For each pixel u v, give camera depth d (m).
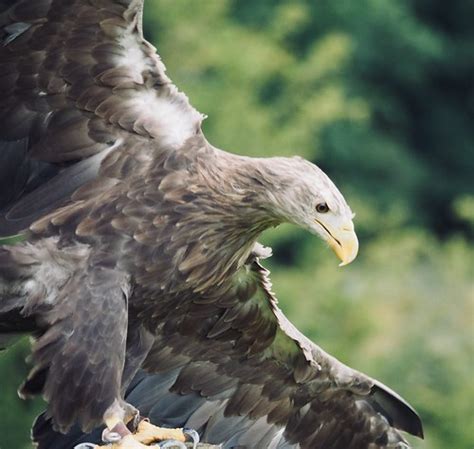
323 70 35.78
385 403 14.82
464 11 44.12
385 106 42.06
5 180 13.39
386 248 33.12
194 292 13.34
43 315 12.80
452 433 27.08
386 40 41.97
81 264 12.88
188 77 33.00
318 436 14.93
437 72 43.19
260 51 33.91
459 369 27.66
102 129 13.24
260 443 14.84
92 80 13.19
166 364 14.41
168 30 33.47
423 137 42.75
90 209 13.02
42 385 12.69
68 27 13.05
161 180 13.09
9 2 12.97
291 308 28.66
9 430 25.47
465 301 29.89
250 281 13.95
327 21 40.75
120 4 12.99
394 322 29.19
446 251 34.78
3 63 13.16
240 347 14.41
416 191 40.16
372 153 39.19
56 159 13.29
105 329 12.70
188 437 13.41
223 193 13.13
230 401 14.73
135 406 14.45
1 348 13.17
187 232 13.07
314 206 13.11
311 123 35.12
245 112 32.28
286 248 32.19
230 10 36.78
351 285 31.06
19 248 12.90
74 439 13.80
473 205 38.34
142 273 12.99
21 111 13.29
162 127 13.21
